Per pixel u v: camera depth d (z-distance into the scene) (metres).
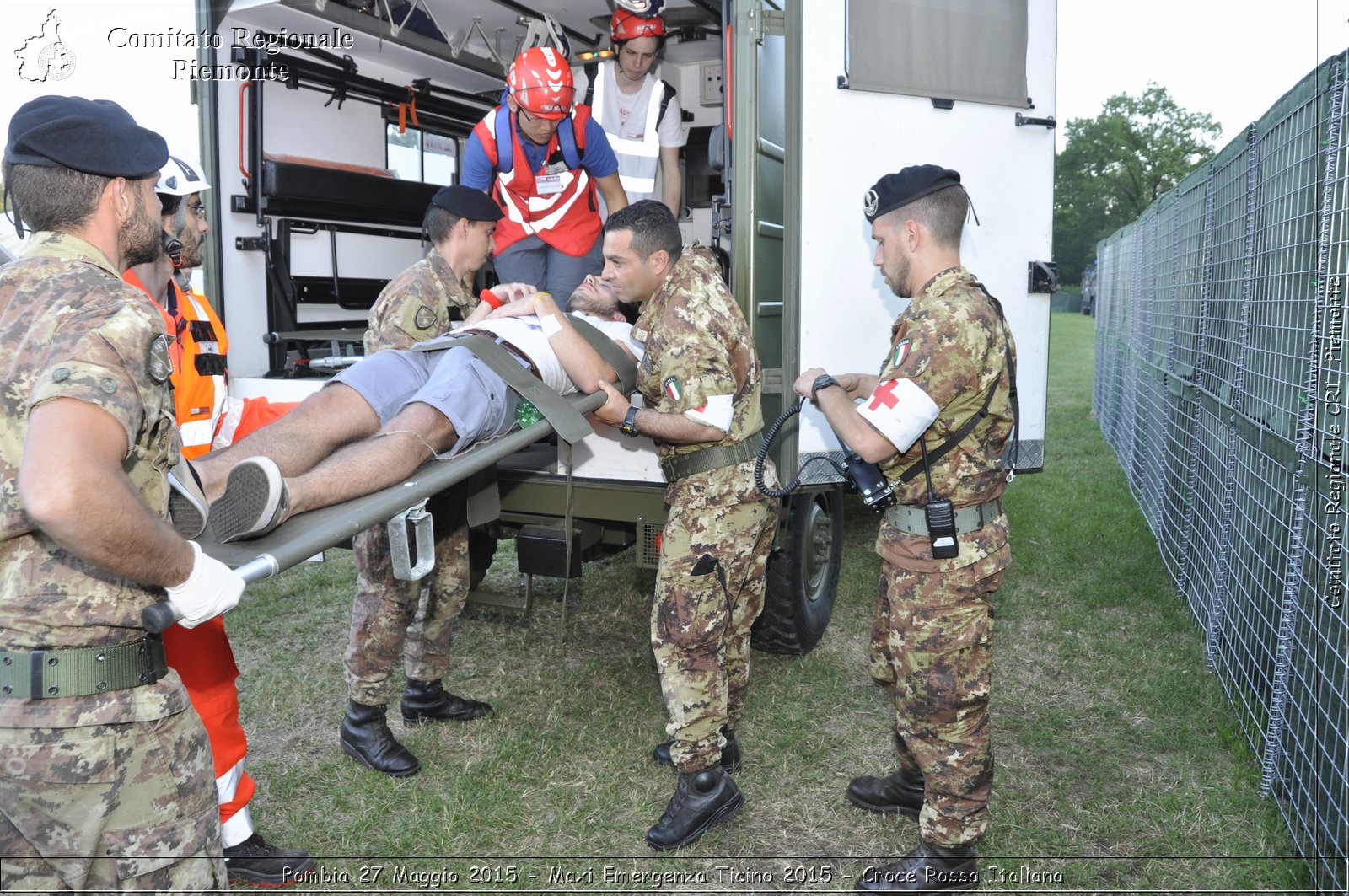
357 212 5.50
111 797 1.42
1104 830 2.75
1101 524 6.29
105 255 1.51
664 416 2.53
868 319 3.46
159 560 1.30
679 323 2.53
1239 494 3.95
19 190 1.46
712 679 2.63
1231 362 4.32
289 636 4.22
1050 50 3.75
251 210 4.77
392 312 3.04
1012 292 3.82
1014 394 2.32
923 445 2.26
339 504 2.02
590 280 3.34
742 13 3.09
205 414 3.07
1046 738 3.31
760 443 2.71
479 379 2.50
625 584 4.95
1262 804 2.88
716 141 3.80
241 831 2.47
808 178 3.32
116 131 1.47
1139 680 3.81
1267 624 3.35
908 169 2.38
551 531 3.23
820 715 3.49
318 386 4.32
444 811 2.82
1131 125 66.06
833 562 4.23
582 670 3.87
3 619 1.38
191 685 2.25
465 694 3.64
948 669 2.29
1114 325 11.08
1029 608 4.68
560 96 3.57
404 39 5.36
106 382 1.29
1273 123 3.71
